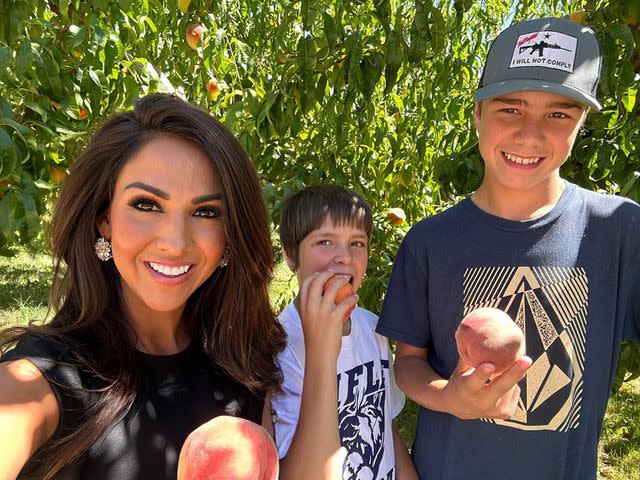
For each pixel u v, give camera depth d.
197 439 0.39
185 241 0.49
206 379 0.57
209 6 1.47
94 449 0.47
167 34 1.62
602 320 0.65
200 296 0.59
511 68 0.63
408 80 1.65
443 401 0.58
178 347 0.58
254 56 1.77
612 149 1.02
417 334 0.71
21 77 0.91
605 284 0.65
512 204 0.66
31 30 1.04
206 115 0.52
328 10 1.28
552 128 0.63
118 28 1.08
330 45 0.96
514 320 0.65
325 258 0.72
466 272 0.67
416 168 1.39
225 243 0.54
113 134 0.51
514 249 0.66
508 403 0.55
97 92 0.98
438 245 0.68
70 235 0.53
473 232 0.67
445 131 1.68
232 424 0.40
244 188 0.53
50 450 0.45
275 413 0.64
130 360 0.51
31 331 0.50
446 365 0.69
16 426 0.42
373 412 0.70
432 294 0.69
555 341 0.64
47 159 0.93
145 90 1.12
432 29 0.90
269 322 0.63
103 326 0.51
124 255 0.50
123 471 0.48
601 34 0.90
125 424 0.50
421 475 0.70
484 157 0.67
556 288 0.64
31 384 0.44
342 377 0.69
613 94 0.91
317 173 1.16
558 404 0.64
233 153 0.52
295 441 0.55
